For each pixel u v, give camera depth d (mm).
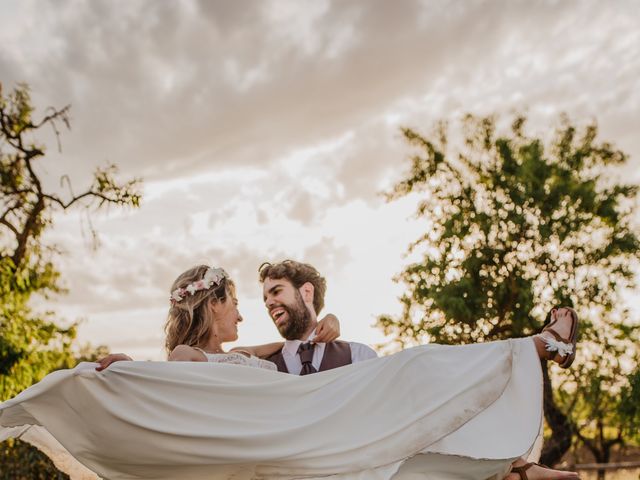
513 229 18406
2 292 14188
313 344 4070
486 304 18016
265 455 2963
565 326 3270
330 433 3027
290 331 4125
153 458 3033
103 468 3148
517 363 3197
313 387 3178
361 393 3102
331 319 4086
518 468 3215
